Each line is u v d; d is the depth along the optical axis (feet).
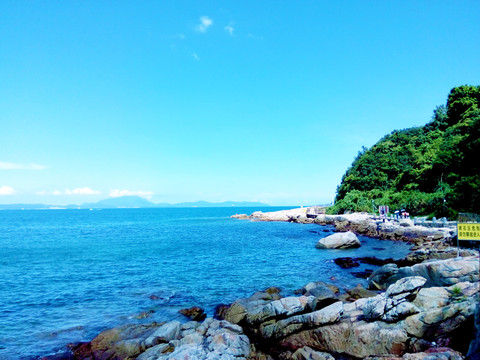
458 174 154.61
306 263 95.66
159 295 67.00
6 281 81.56
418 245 105.40
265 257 107.76
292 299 45.24
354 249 117.60
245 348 39.86
